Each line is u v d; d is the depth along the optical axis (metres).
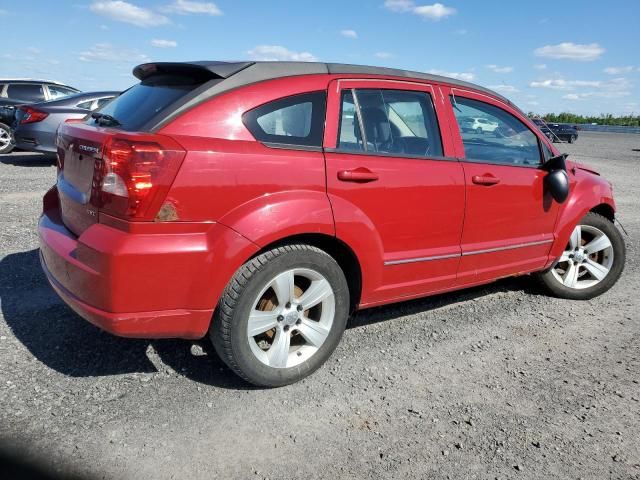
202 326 2.73
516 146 4.18
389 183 3.24
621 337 3.99
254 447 2.54
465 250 3.74
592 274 4.77
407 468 2.46
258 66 3.02
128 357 3.28
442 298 4.65
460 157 3.72
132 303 2.55
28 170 10.12
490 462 2.53
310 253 2.96
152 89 3.15
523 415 2.92
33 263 4.75
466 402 3.02
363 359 3.45
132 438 2.54
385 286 3.39
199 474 2.34
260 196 2.77
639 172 15.53
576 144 28.97
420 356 3.54
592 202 4.58
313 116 3.07
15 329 3.52
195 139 2.66
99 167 2.59
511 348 3.73
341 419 2.79
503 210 3.93
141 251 2.50
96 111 3.52
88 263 2.59
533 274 4.77
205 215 2.63
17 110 10.53
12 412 2.66
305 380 3.16
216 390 2.99
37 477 2.25
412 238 3.44
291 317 3.00
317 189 2.96
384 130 3.38
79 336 3.48
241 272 2.75
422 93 3.62
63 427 2.58
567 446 2.67
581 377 3.37
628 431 2.83
